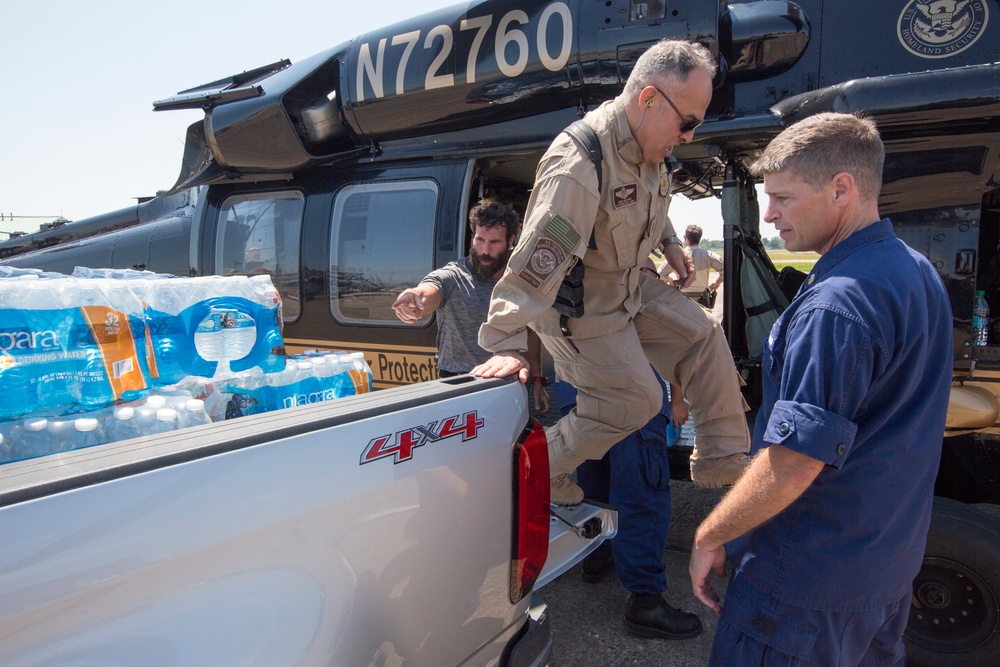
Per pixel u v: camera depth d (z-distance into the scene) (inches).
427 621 61.0
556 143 81.7
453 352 127.6
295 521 49.8
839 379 55.3
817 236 63.5
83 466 42.3
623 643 122.0
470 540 64.7
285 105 151.8
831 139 60.3
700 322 97.7
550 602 136.3
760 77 124.6
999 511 154.6
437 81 143.1
